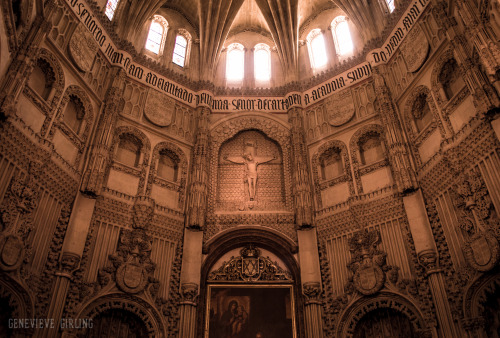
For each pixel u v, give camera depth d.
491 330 12.68
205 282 17.88
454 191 14.44
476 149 13.69
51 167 14.65
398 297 15.25
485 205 13.04
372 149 19.17
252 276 18.27
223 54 24.62
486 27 13.00
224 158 21.44
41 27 14.12
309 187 19.33
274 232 18.80
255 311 17.44
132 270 15.95
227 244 18.88
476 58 13.64
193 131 21.16
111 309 15.48
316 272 17.39
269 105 22.42
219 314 17.33
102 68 18.69
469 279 13.25
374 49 20.05
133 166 18.80
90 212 15.84
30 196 13.38
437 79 16.23
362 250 16.70
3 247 12.08
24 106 13.90
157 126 20.00
